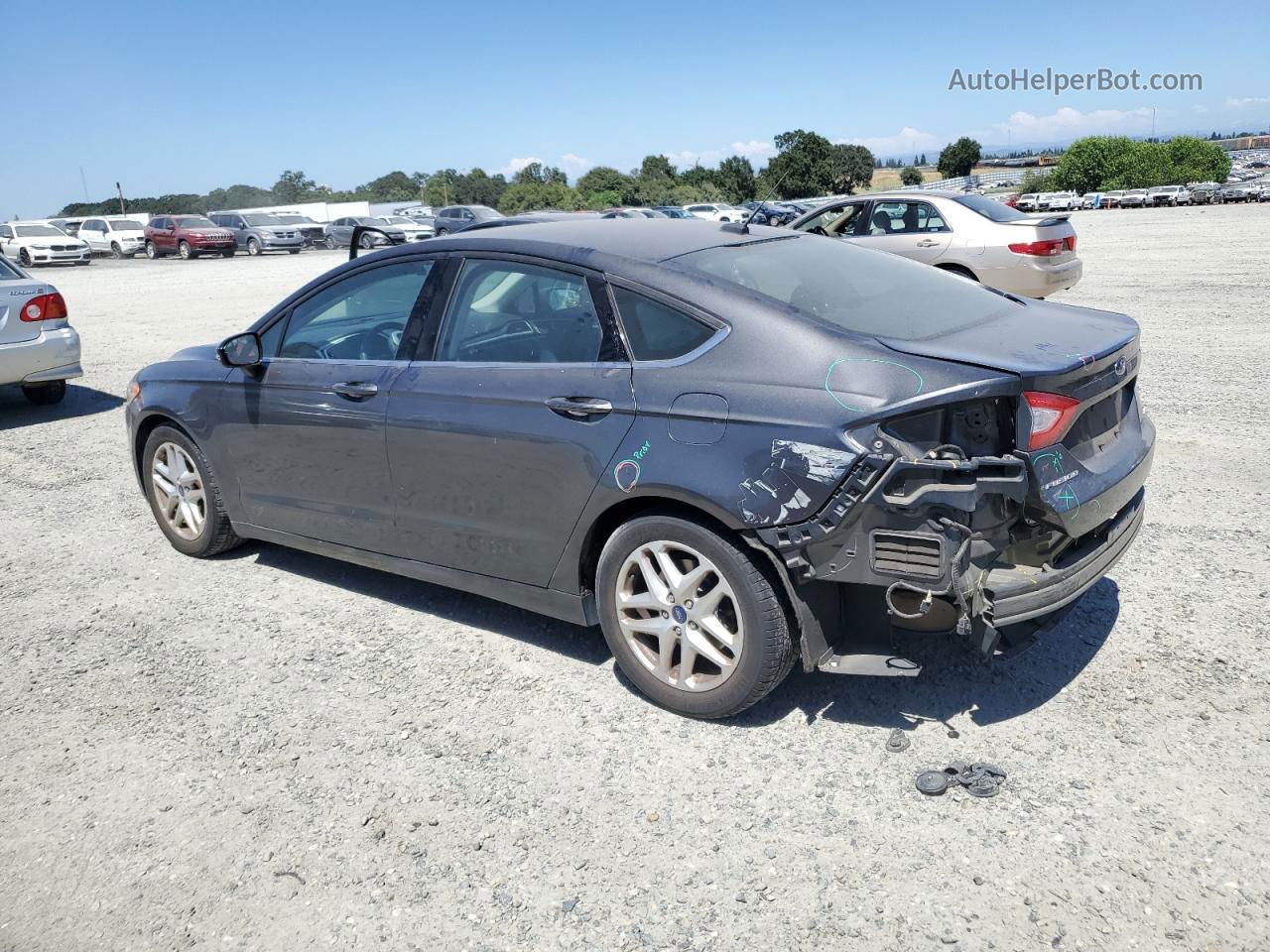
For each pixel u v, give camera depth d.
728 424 3.02
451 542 3.85
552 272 3.56
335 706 3.56
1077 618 3.90
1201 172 89.81
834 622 3.11
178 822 2.95
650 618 3.40
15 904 2.64
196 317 15.65
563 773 3.09
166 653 4.04
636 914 2.49
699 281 3.27
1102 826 2.70
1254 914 2.36
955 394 2.77
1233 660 3.52
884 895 2.49
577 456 3.33
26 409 9.11
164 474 5.10
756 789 2.95
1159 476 5.57
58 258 33.75
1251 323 10.43
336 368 4.13
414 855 2.75
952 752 3.07
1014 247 10.57
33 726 3.52
